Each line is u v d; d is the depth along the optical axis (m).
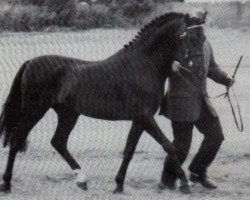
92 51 17.53
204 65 6.60
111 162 8.27
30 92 6.67
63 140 7.04
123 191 6.67
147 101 6.45
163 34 6.47
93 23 21.41
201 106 6.71
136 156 8.62
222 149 9.12
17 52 17.17
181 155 6.77
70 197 6.45
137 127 6.51
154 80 6.47
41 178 7.34
